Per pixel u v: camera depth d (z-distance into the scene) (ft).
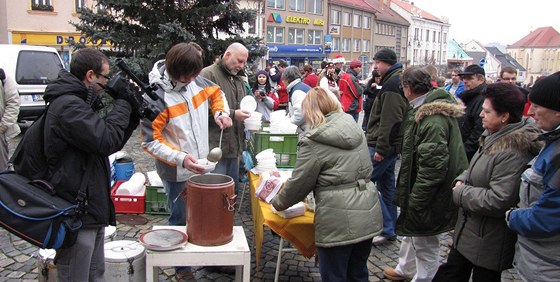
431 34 244.63
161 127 10.18
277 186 11.49
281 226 10.71
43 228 7.43
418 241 11.10
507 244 8.48
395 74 14.30
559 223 6.67
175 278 11.77
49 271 9.71
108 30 36.29
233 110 13.24
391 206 15.26
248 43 38.19
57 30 67.36
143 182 18.34
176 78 10.09
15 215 7.43
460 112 10.18
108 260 9.35
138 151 28.55
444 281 9.39
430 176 9.93
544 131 7.22
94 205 8.05
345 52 157.28
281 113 15.78
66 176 7.72
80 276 8.15
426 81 10.96
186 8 36.81
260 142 14.47
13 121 16.24
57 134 7.53
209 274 12.51
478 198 8.38
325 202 9.37
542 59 346.95
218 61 13.98
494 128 8.60
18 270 12.58
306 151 9.41
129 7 35.06
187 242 9.53
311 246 10.98
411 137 10.66
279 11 123.24
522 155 8.10
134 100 8.29
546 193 6.77
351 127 9.50
